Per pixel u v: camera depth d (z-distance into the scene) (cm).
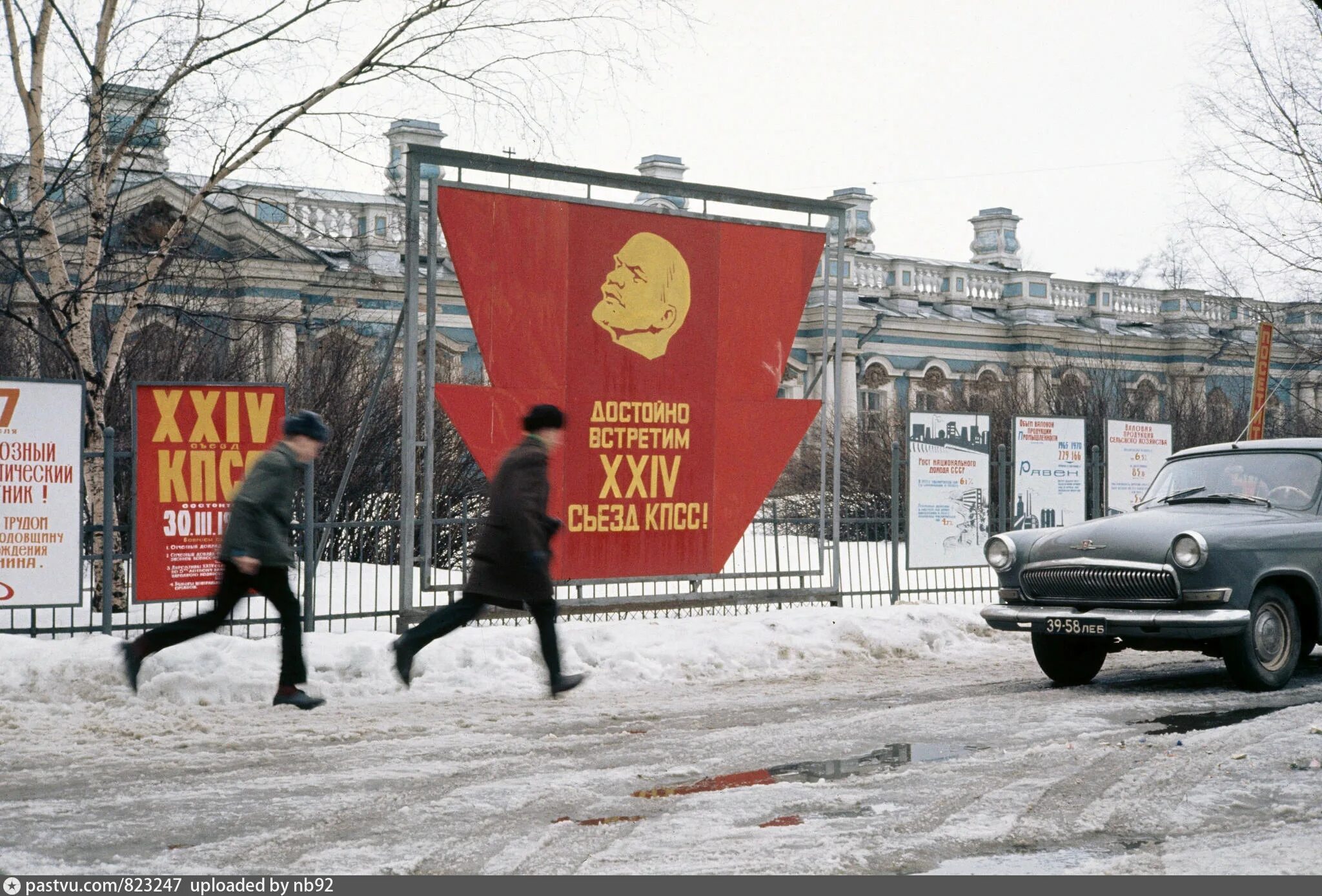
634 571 1217
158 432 1035
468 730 794
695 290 1253
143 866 504
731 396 1275
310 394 1761
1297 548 964
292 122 1263
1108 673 1098
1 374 1688
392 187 1365
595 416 1196
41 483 1000
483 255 1141
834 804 602
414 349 1111
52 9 1259
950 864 509
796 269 1315
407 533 1102
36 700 877
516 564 805
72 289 1302
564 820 574
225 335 1647
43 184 1278
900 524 1587
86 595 1328
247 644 965
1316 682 1000
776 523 1322
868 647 1179
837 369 1349
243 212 1602
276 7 1255
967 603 1500
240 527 805
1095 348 4031
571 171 1186
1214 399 3659
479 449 1137
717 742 757
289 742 750
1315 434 3403
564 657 1035
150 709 855
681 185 1245
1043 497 1576
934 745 748
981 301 4000
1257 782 646
